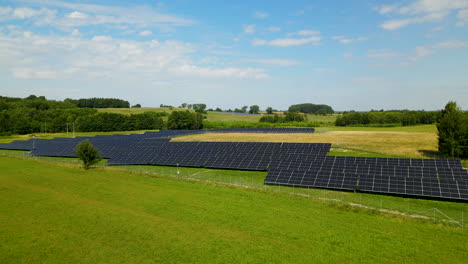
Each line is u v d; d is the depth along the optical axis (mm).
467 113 74625
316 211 39188
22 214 38125
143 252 28219
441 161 52656
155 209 40000
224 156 70125
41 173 64188
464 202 42406
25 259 26984
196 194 47156
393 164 54688
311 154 63500
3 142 133500
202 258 27141
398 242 30266
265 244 29891
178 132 136625
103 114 178875
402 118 170125
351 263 26375
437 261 26703
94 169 68688
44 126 173125
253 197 45312
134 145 88062
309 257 27391
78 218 36750
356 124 174500
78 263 26297
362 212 38656
